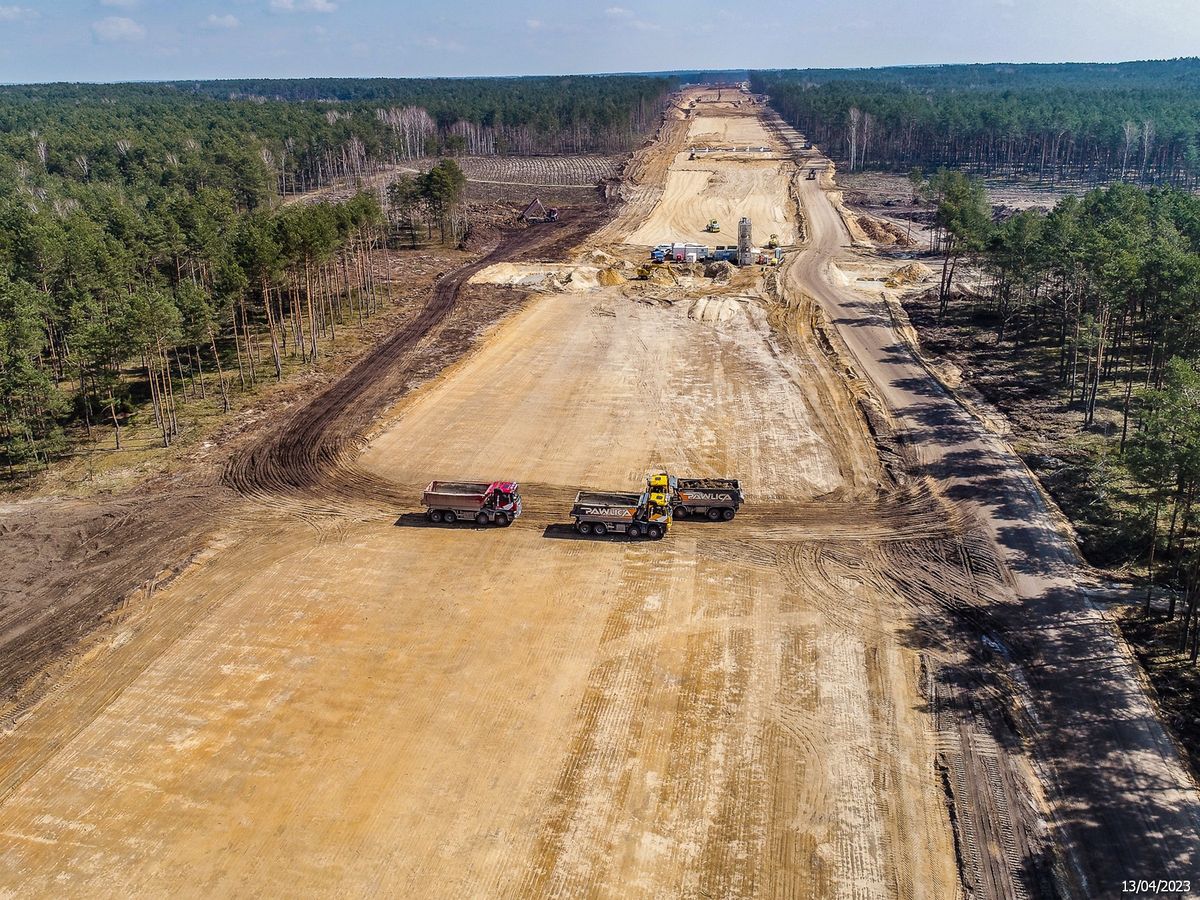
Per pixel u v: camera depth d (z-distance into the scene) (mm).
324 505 61375
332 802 35094
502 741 38344
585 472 65125
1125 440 65125
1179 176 198500
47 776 36812
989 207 153250
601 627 46406
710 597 49031
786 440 70125
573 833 33500
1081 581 49750
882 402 78062
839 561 52750
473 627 46562
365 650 44812
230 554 54781
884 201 185375
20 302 72875
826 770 36531
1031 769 36625
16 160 174000
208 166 159500
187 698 41500
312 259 90625
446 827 33812
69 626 47719
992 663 43219
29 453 67188
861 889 31094
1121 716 39312
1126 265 66938
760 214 167875
